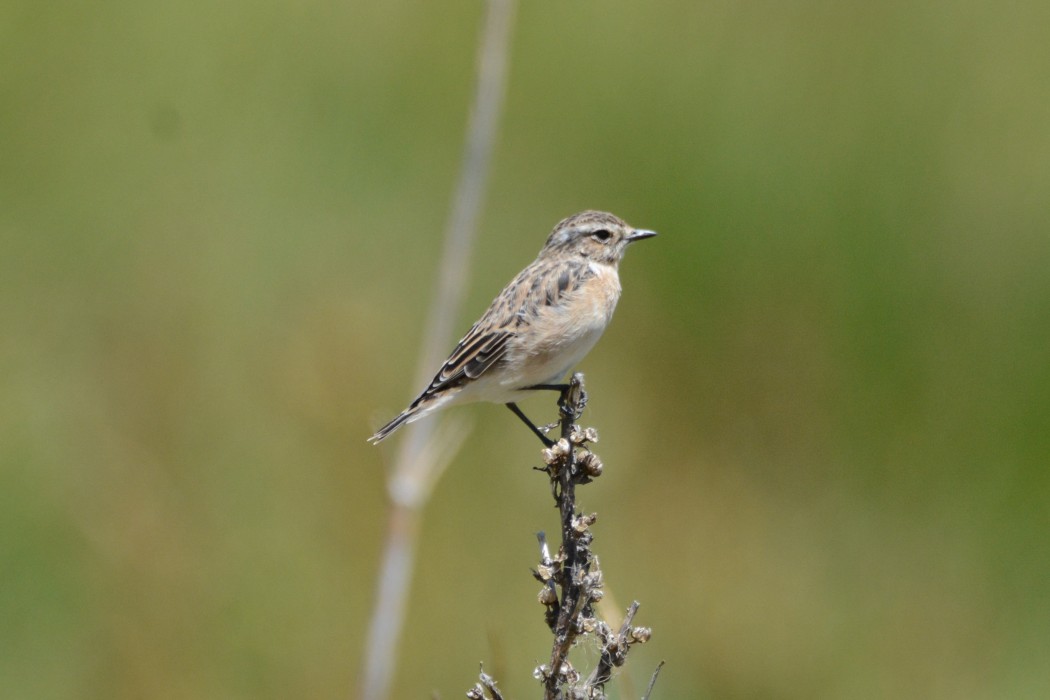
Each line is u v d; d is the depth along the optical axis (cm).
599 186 2059
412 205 2114
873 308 2008
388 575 1277
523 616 1798
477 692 809
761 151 2025
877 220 2017
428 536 1845
